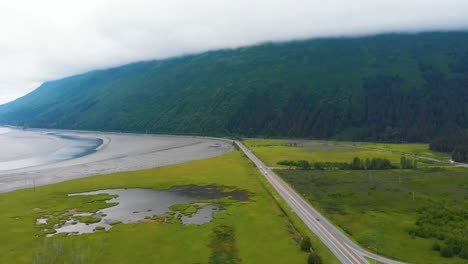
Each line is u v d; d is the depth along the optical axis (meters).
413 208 115.69
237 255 82.12
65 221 108.31
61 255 82.62
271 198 131.62
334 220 103.44
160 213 116.12
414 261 76.25
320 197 129.38
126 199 133.88
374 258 77.56
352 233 92.62
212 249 85.75
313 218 105.12
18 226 103.06
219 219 108.06
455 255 79.38
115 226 103.25
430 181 154.25
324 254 79.56
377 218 105.06
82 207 123.19
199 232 97.38
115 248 86.81
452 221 101.69
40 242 90.88
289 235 93.38
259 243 88.75
